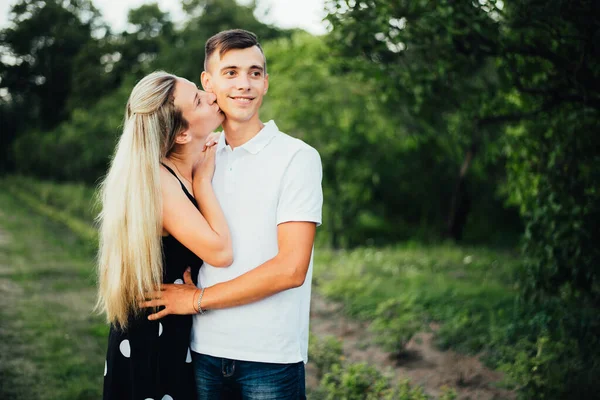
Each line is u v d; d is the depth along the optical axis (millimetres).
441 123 7863
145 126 2080
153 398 2129
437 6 3514
